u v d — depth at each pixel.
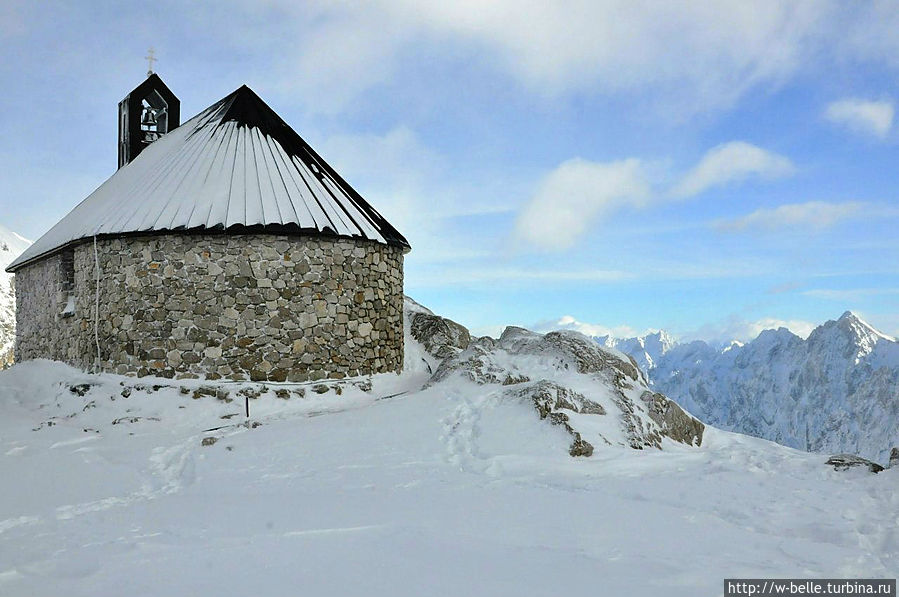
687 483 9.27
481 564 5.37
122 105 23.66
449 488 8.75
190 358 14.95
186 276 15.14
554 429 11.39
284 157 17.39
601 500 8.19
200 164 16.78
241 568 5.25
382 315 17.08
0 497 8.40
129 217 15.73
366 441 11.21
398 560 5.45
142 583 4.91
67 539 6.48
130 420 13.34
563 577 5.05
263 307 15.20
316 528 6.63
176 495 8.73
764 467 10.46
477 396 13.13
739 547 6.35
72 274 18.00
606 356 14.88
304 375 15.37
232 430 12.34
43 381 16.81
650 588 4.85
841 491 8.91
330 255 15.91
